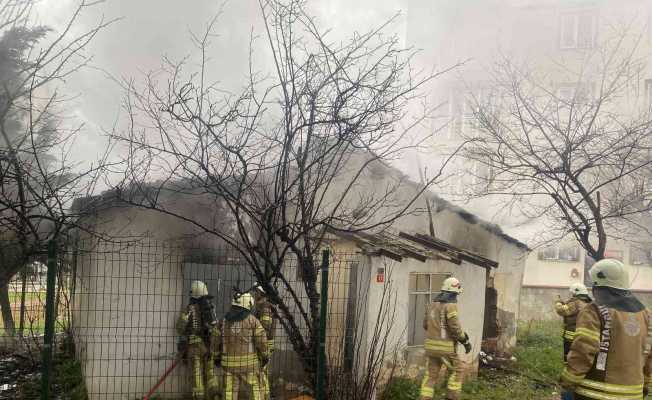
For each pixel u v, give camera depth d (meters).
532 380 7.50
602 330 3.42
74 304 6.36
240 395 5.80
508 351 8.76
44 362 4.66
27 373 5.90
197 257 6.53
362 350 6.36
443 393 6.63
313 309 5.68
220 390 5.95
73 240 5.91
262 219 5.46
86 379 5.94
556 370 7.92
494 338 8.72
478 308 7.44
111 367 6.06
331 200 7.75
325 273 5.07
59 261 5.88
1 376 5.77
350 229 6.03
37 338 6.06
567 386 3.50
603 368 3.40
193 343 5.95
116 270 6.16
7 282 5.57
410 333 7.00
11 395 5.29
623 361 3.39
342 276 6.67
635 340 3.43
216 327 5.39
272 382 6.35
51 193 5.39
